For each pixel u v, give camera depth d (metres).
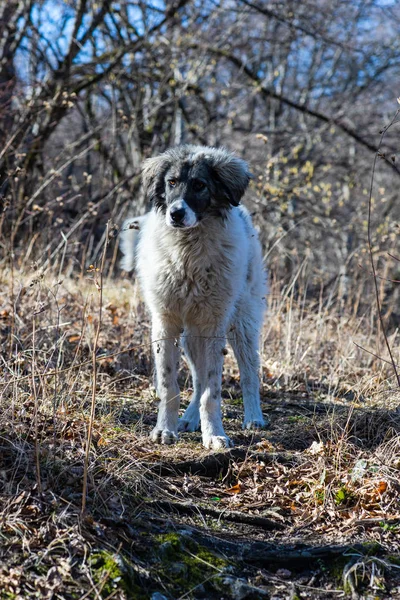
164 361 4.39
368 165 16.66
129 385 5.23
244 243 4.69
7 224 8.50
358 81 19.95
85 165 13.40
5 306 5.79
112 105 11.12
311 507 3.64
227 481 3.91
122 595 2.72
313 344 6.81
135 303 6.55
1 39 10.81
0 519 2.94
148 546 3.06
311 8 14.43
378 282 8.73
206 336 4.51
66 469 3.37
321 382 6.08
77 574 2.80
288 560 3.15
